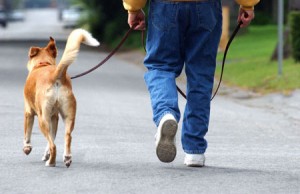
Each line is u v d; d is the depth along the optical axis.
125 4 11.27
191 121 11.14
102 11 73.69
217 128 17.02
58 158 11.99
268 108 22.08
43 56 12.11
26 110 11.94
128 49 59.03
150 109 20.72
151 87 10.95
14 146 13.30
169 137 10.31
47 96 11.04
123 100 23.06
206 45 11.13
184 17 10.98
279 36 27.45
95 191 9.39
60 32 98.38
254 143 14.58
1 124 16.50
